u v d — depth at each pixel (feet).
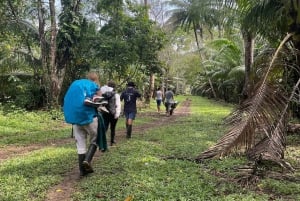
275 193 18.25
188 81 248.93
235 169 22.00
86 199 17.47
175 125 48.83
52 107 59.47
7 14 59.31
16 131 42.34
